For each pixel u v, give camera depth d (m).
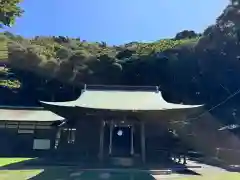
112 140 22.52
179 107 17.94
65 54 49.06
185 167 16.91
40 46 52.50
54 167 16.41
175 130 26.23
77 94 44.84
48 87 44.53
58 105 18.23
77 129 22.70
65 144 23.42
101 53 50.53
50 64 44.50
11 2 9.57
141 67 43.12
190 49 40.59
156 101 20.56
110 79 44.34
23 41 53.62
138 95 21.98
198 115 26.69
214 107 34.97
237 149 21.67
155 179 12.89
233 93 35.06
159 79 41.72
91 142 22.45
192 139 26.48
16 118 25.73
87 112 18.91
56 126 25.34
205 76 37.97
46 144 25.67
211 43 37.66
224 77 36.19
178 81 40.38
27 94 44.19
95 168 16.05
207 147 26.23
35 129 25.95
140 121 19.16
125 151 21.97
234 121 32.44
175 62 40.97
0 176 13.13
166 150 21.08
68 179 12.66
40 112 27.95
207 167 17.73
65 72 44.59
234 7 33.25
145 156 18.91
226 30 35.25
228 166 17.94
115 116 19.08
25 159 20.84
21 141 25.70
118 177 13.45
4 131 25.75
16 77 45.09
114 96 21.58
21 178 12.66
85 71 44.84
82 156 20.84
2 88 43.03
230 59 35.53
